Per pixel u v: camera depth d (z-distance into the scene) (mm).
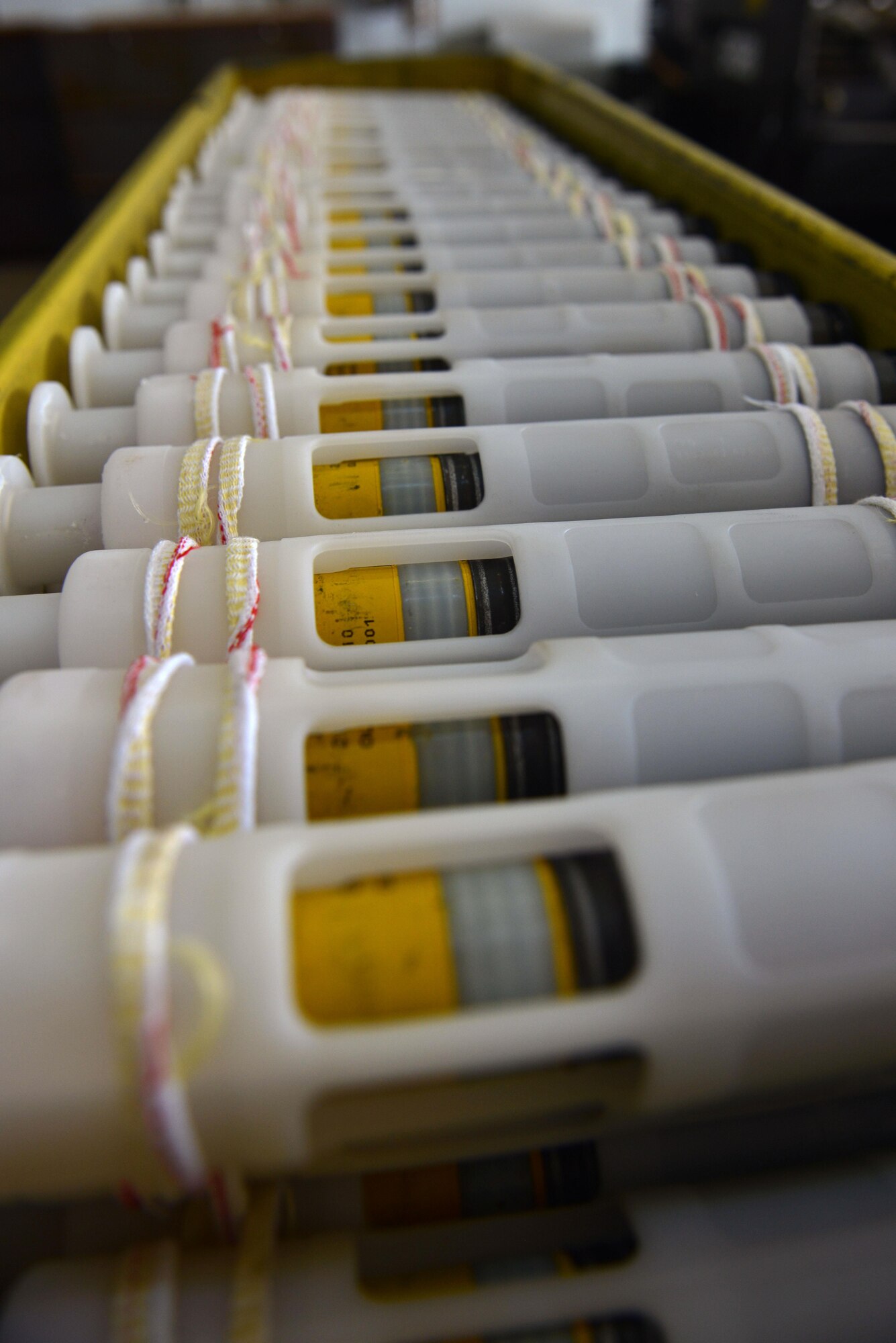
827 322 463
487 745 252
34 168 1231
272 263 489
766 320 457
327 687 247
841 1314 220
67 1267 222
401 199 657
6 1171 203
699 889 212
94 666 276
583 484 330
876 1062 223
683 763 252
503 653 282
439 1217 249
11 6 1448
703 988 208
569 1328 218
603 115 834
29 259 1312
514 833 218
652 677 252
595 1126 231
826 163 958
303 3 1461
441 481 331
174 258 605
